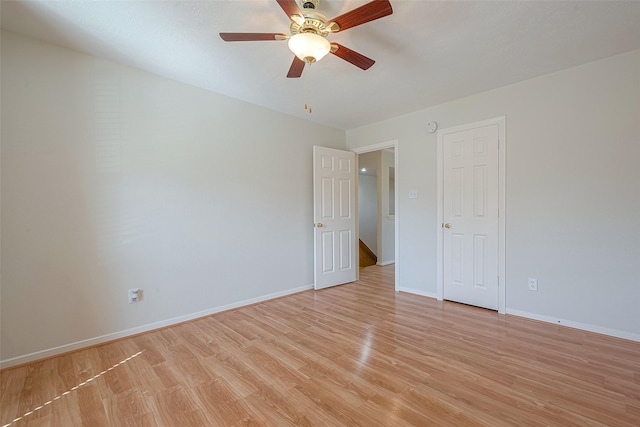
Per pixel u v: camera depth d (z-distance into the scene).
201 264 2.97
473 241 3.18
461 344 2.31
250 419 1.52
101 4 1.73
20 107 2.06
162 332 2.61
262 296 3.47
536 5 1.73
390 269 5.36
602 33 2.03
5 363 2.01
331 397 1.68
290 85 2.88
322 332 2.57
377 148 4.15
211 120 3.03
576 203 2.54
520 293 2.87
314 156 3.89
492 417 1.50
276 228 3.62
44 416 1.56
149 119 2.63
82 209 2.30
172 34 2.04
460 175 3.26
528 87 2.77
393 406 1.60
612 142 2.38
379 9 1.46
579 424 1.45
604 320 2.44
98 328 2.38
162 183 2.71
